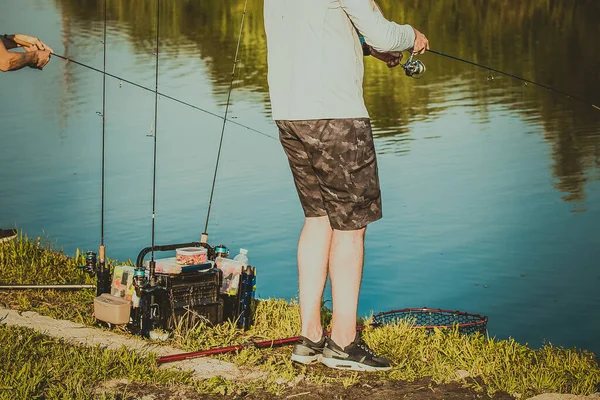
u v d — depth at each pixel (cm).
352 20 396
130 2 3353
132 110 1716
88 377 404
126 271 487
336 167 404
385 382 418
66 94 1845
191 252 482
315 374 425
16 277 599
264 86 1923
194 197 1151
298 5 400
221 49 2384
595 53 2422
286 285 841
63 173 1263
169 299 475
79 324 492
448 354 455
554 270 891
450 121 1681
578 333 730
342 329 424
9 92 1880
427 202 1149
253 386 407
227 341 476
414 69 459
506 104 1836
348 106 400
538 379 420
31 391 381
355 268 418
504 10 3177
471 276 881
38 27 2642
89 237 989
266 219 1066
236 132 1529
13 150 1389
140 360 426
